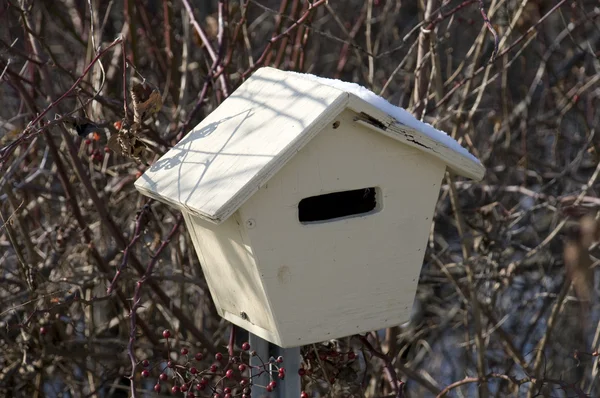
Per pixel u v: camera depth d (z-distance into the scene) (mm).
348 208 3678
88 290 5410
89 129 3891
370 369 5152
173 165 3455
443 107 5781
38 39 4457
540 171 6719
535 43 7121
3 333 4918
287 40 5152
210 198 3102
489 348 6266
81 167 4531
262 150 3141
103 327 5453
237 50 6059
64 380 5293
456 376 6508
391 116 3184
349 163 3242
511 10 6203
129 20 5406
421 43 4910
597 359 4863
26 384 5258
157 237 5105
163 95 5688
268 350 3588
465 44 8344
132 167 5465
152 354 5512
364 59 7215
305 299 3293
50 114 5004
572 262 5152
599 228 5113
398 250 3396
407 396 6031
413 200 3375
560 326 6195
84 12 6438
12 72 4414
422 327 6395
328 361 3891
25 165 5824
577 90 6551
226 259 3449
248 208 3127
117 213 5848
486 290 6117
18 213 4934
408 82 5934
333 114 3092
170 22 5594
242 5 5188
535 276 6641
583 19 6195
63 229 5031
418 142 3246
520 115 6750
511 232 5633
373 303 3416
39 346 5016
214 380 4859
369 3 5543
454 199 5062
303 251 3242
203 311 5586
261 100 3471
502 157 6473
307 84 3342
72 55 7102
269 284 3225
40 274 4719
